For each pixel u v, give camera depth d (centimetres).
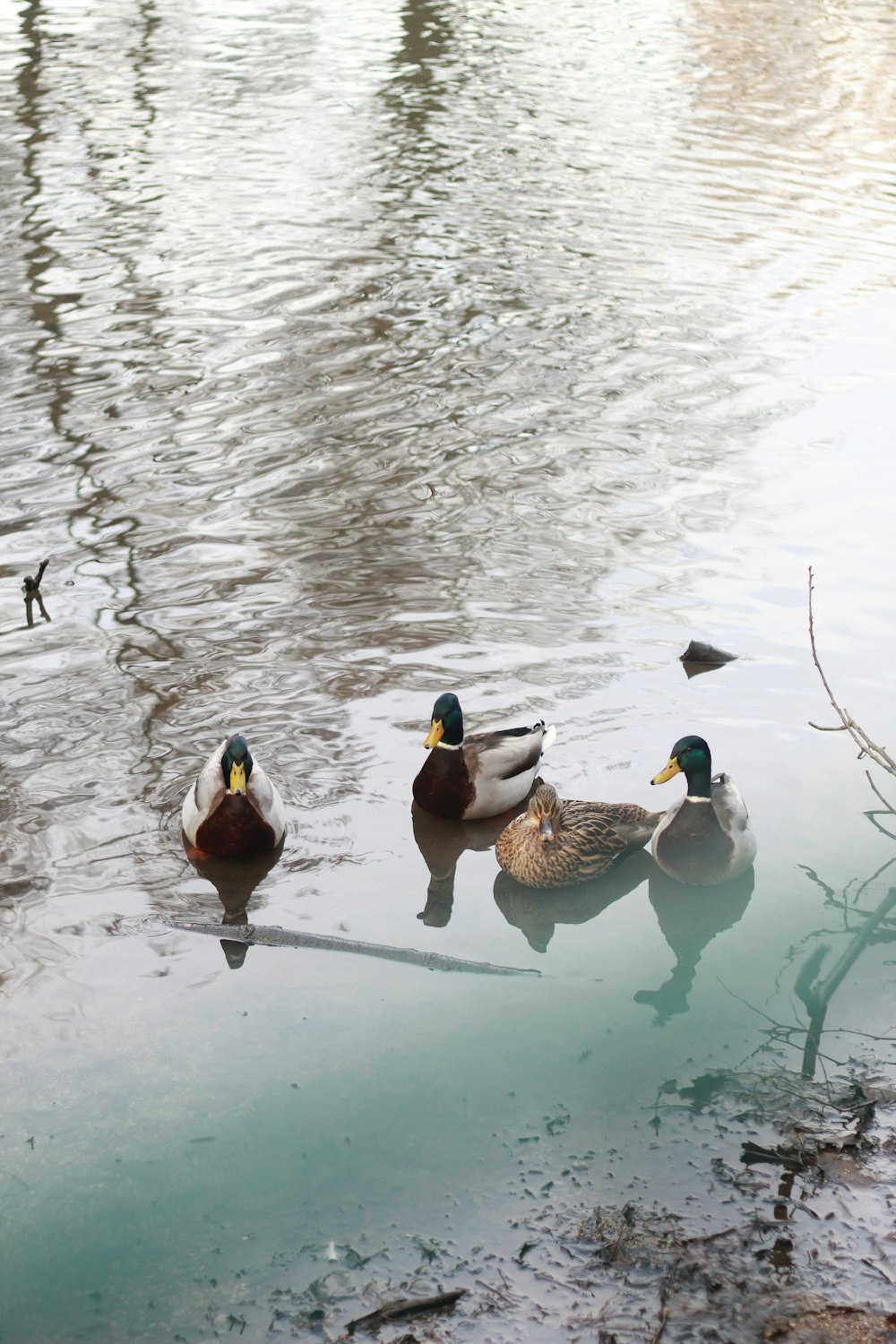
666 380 1490
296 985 639
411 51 3034
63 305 1614
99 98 2533
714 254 1914
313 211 2003
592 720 871
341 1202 502
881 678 919
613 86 2827
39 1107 553
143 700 880
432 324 1617
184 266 1761
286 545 1107
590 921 714
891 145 2494
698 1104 554
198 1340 445
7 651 932
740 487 1230
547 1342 438
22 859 726
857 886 728
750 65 3056
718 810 736
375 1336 443
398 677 916
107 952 657
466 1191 507
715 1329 441
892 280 1833
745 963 665
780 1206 495
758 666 934
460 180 2188
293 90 2672
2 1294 466
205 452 1272
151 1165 522
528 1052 592
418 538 1126
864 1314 446
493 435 1333
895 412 1410
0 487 1184
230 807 728
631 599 1029
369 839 767
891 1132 535
